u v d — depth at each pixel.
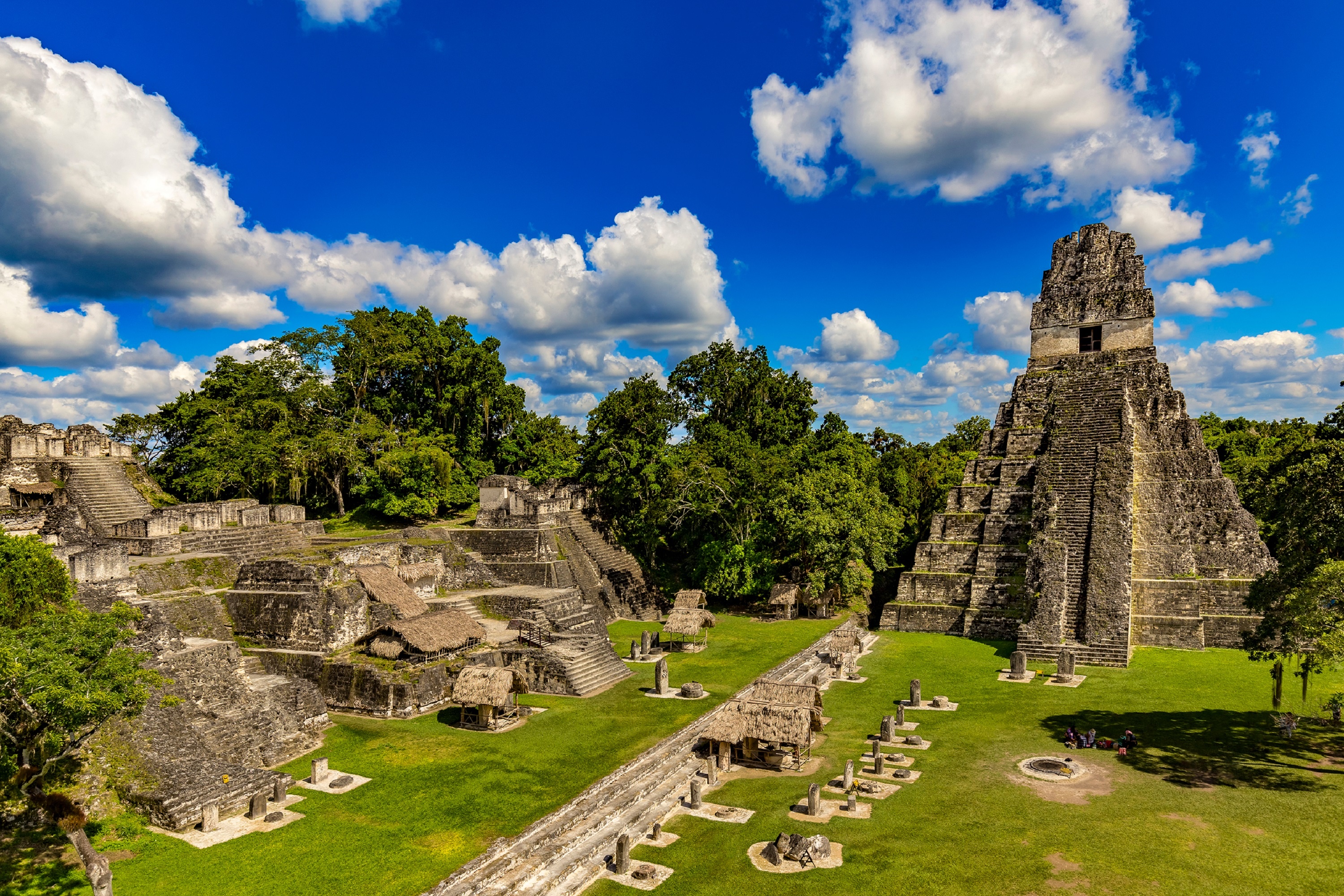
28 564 25.50
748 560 59.22
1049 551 48.28
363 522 63.75
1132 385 56.38
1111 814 23.20
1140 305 57.78
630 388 66.06
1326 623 24.33
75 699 19.30
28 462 48.69
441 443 70.50
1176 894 18.80
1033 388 59.78
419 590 45.38
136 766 24.58
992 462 58.03
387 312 75.31
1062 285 61.47
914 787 26.33
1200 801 23.73
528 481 63.41
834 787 26.86
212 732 27.61
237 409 63.81
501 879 21.00
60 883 20.05
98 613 24.75
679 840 23.36
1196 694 35.12
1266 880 19.11
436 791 26.84
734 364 81.44
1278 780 25.09
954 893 19.44
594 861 22.05
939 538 56.56
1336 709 27.30
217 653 30.88
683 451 65.56
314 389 64.62
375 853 22.47
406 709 34.62
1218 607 45.81
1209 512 48.75
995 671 41.50
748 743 30.58
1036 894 19.11
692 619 47.88
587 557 59.41
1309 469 27.12
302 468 60.56
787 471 61.72
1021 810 23.91
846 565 57.22
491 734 32.66
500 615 46.25
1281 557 28.14
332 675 35.75
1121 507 48.88
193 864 21.45
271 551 45.72
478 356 74.56
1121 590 44.78
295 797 26.12
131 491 51.69
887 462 85.69
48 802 21.30
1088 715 32.84
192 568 39.62
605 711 36.06
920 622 52.81
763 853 22.17
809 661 44.72
